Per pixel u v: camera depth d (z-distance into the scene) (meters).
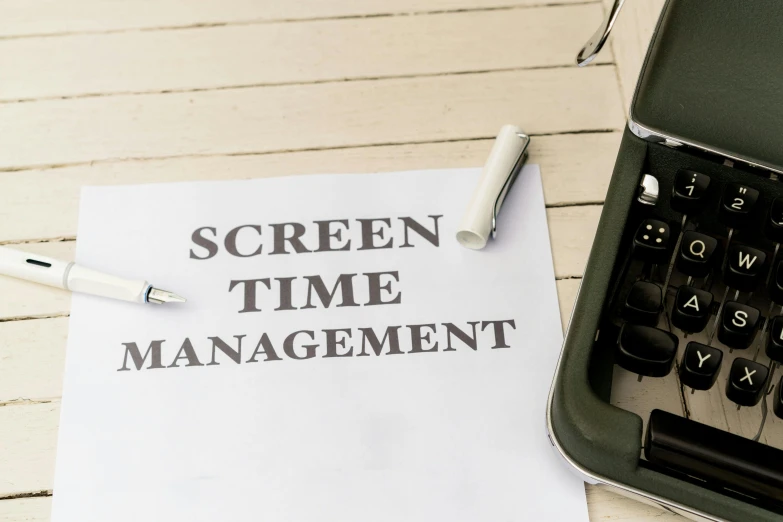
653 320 0.67
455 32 0.95
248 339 0.79
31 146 0.88
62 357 0.78
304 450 0.74
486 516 0.71
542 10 0.96
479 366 0.77
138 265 0.82
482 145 0.88
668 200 0.73
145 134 0.89
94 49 0.94
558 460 0.73
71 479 0.73
